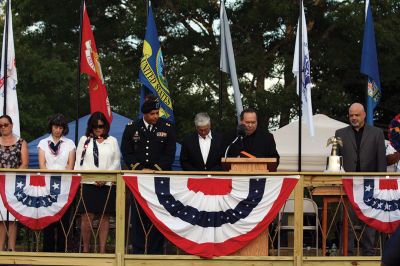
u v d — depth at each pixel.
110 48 27.17
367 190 10.34
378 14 24.20
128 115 24.33
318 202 17.33
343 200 10.52
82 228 10.59
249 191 10.30
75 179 10.34
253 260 10.23
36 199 10.34
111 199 10.59
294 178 10.27
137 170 10.33
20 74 25.48
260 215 10.27
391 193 10.36
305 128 15.56
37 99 25.64
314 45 25.70
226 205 10.30
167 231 10.24
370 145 10.87
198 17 26.02
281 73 25.02
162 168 10.59
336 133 11.08
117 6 27.16
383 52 24.56
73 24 26.97
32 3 27.03
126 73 24.94
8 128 10.84
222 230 10.28
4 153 10.80
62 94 26.23
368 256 10.27
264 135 10.86
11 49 13.56
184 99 23.58
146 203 10.27
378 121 27.14
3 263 10.29
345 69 26.02
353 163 10.88
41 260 10.30
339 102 24.91
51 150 10.88
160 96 13.73
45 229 10.98
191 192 10.30
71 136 15.23
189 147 10.90
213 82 24.12
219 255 10.26
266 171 10.39
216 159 10.87
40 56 25.72
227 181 10.32
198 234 10.27
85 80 25.50
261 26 25.75
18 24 28.20
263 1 25.03
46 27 27.27
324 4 25.53
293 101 23.81
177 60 25.69
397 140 10.94
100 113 10.83
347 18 24.00
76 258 10.28
